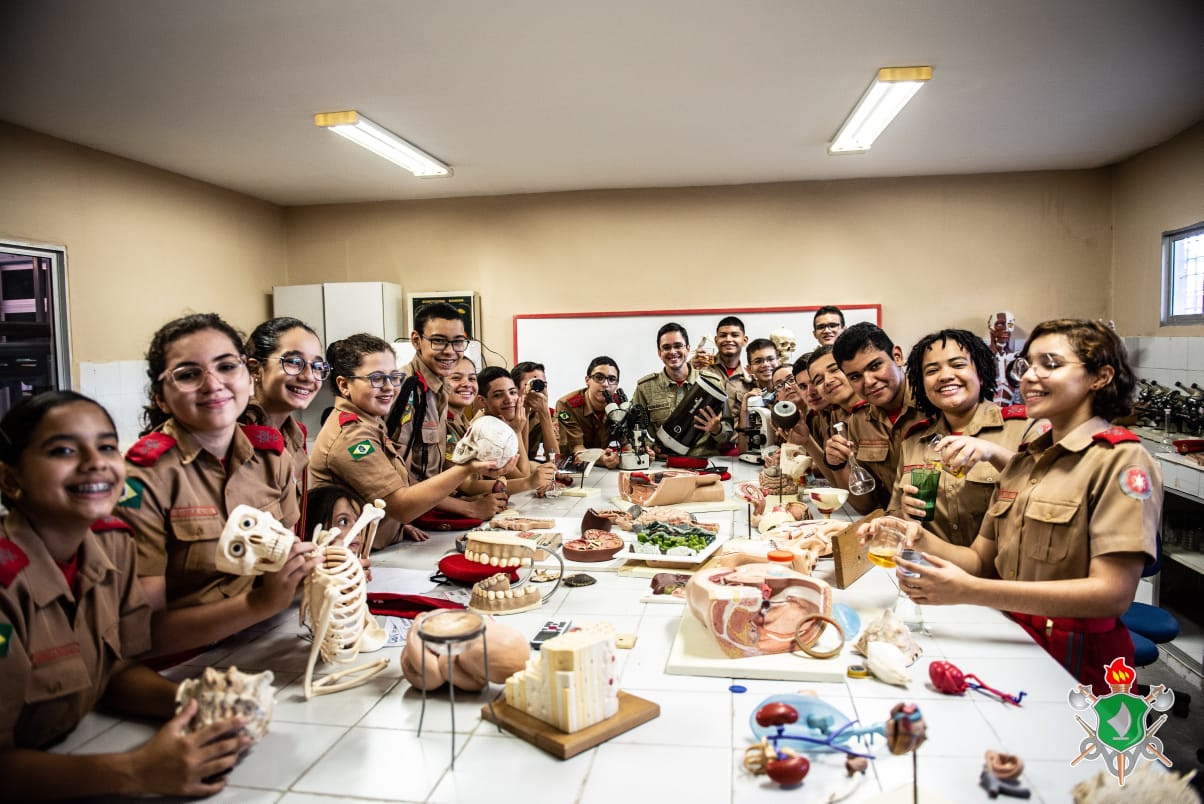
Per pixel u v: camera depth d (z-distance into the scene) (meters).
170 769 1.02
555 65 3.54
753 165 5.52
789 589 1.54
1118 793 0.95
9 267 4.18
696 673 1.41
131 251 4.96
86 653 1.21
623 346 6.32
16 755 1.03
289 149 4.80
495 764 1.13
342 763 1.14
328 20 3.03
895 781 1.06
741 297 6.18
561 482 3.37
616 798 1.03
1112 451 1.55
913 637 1.55
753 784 1.06
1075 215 5.77
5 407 4.16
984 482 2.05
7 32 3.07
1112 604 1.48
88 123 4.19
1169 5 3.04
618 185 6.13
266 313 6.44
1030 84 3.90
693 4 2.96
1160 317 5.09
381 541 2.33
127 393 4.89
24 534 1.11
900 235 5.97
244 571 1.34
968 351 2.08
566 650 1.18
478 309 6.45
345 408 2.34
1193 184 4.71
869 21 3.14
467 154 5.11
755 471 3.62
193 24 3.04
